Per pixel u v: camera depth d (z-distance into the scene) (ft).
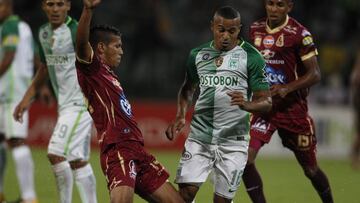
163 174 65.05
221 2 195.83
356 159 139.95
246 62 65.87
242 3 193.98
